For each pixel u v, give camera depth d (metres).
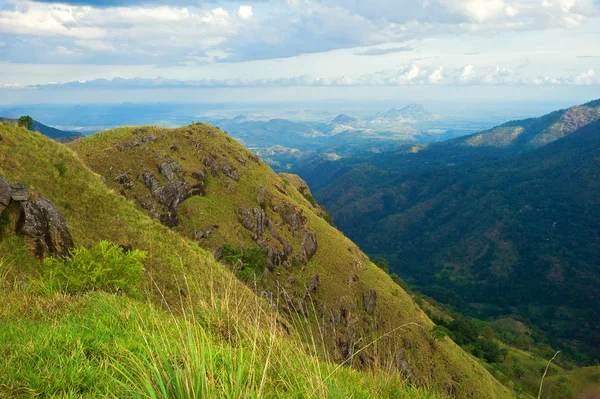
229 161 75.75
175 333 5.91
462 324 110.94
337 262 73.75
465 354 69.62
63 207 20.30
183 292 17.27
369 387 5.13
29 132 23.31
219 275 22.62
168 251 22.36
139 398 2.90
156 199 56.62
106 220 21.95
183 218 58.19
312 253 72.56
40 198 14.64
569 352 146.62
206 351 4.24
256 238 64.12
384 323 64.50
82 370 4.16
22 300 8.08
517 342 131.12
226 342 5.73
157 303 13.41
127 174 56.16
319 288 65.31
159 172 60.44
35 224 13.77
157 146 64.94
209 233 58.06
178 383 2.79
